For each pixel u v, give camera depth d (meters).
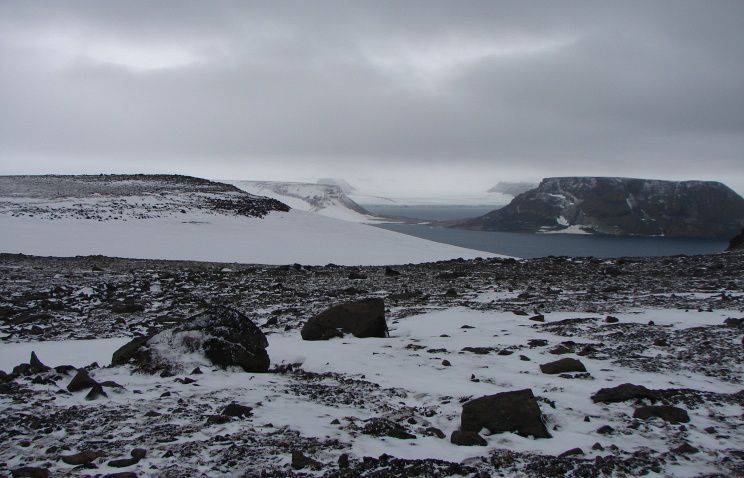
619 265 34.88
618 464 6.97
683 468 7.02
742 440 8.09
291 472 6.46
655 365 12.18
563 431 8.39
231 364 12.05
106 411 8.68
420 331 17.22
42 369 11.18
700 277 28.50
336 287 28.58
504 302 22.34
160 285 28.05
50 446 7.16
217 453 6.96
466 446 7.62
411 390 10.49
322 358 13.57
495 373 11.80
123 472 6.31
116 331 18.17
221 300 24.56
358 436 7.80
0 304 22.19
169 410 8.83
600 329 16.05
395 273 33.38
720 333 14.90
